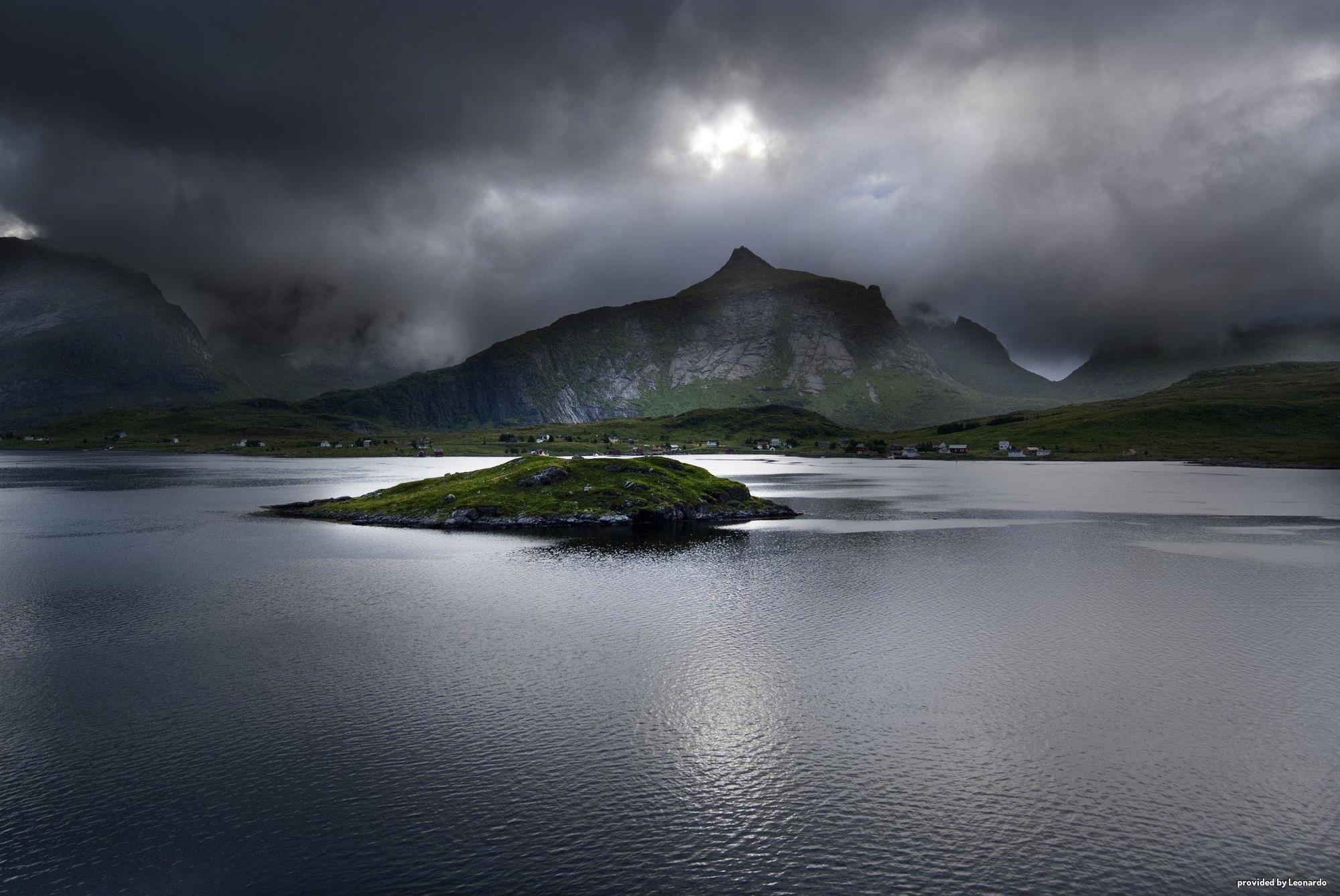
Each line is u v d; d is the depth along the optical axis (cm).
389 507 14100
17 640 5706
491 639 5738
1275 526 12862
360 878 2841
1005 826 3164
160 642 5662
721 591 7469
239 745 3869
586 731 4047
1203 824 3170
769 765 3678
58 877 2842
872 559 9362
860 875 2861
